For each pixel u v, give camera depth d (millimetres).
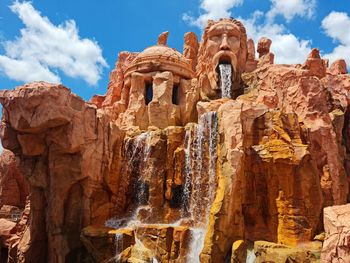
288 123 25172
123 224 25266
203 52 41125
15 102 22422
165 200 27016
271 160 23547
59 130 23828
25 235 27078
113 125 28047
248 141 24938
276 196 23375
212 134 26922
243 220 23156
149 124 34375
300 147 23609
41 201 26281
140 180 28188
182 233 22719
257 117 25609
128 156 29172
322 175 25891
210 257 20984
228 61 38969
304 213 22703
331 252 15227
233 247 21531
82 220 24766
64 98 23172
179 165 27422
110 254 21688
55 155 24859
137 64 37625
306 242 22062
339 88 32750
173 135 28234
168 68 37031
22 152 25516
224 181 22938
